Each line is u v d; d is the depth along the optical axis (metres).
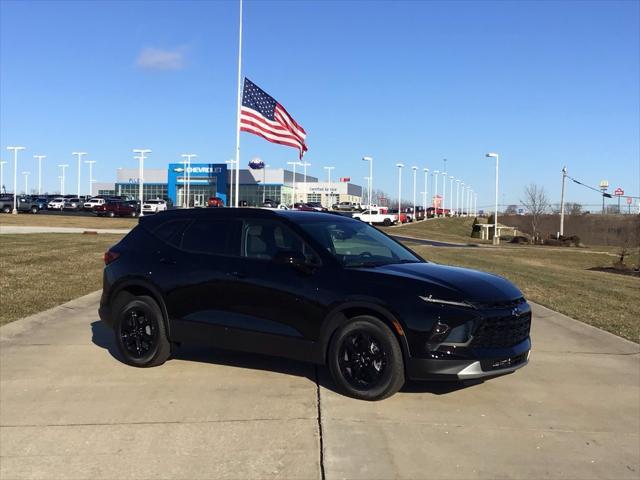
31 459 4.11
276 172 105.81
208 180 98.31
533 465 4.10
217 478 3.84
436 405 5.23
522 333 5.30
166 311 6.20
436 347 4.91
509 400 5.43
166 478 3.84
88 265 14.88
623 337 7.99
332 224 6.21
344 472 3.93
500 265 19.98
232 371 6.19
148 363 6.26
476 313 4.91
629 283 16.36
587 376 6.25
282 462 4.07
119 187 115.19
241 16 24.47
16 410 5.02
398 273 5.30
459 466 4.05
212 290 5.94
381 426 4.71
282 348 5.60
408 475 3.90
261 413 4.95
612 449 4.41
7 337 7.48
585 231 70.94
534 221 60.59
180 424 4.72
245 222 6.12
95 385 5.70
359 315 5.26
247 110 24.64
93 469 3.96
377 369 5.17
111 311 6.63
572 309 10.16
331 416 4.89
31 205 62.19
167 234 6.52
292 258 5.48
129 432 4.57
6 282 11.35
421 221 85.00
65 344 7.24
